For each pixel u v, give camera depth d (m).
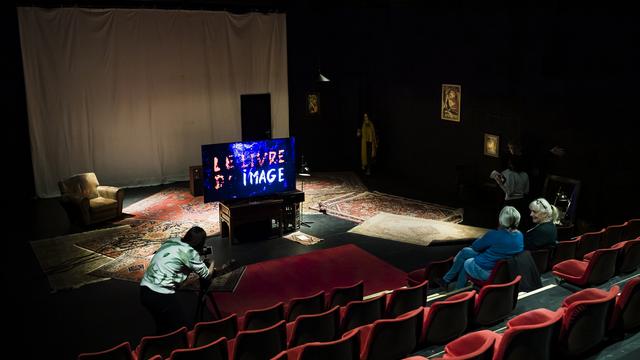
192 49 15.17
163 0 14.34
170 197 13.93
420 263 9.65
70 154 14.20
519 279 5.67
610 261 6.15
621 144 9.92
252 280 9.05
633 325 5.00
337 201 13.41
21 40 13.22
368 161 16.06
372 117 16.48
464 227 11.32
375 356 4.84
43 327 7.61
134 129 14.83
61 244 10.68
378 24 15.58
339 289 6.65
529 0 11.43
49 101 13.76
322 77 14.81
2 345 7.15
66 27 13.66
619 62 9.77
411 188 14.59
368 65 16.19
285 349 5.33
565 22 10.72
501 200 12.05
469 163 13.59
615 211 10.16
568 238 9.51
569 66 10.74
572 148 10.88
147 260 9.86
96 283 8.98
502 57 12.27
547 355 4.27
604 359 4.65
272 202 10.75
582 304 4.48
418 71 14.69
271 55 16.17
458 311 5.21
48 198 13.91
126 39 14.34
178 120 15.33
